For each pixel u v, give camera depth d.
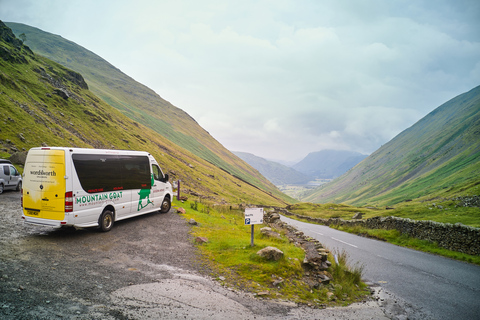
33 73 89.00
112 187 12.60
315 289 8.29
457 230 15.49
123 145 90.69
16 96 63.12
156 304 6.11
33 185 10.58
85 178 11.05
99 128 90.06
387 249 16.30
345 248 15.82
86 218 11.04
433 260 13.66
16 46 99.25
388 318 6.90
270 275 8.56
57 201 10.26
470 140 199.25
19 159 28.59
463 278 10.55
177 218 16.58
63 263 8.01
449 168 167.88
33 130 50.41
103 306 5.69
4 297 5.47
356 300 8.00
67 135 63.19
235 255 10.07
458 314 7.27
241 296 7.17
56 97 85.62
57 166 10.37
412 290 9.04
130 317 5.37
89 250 9.56
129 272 7.93
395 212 39.03
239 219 23.77
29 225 11.97
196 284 7.56
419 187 165.75
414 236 18.91
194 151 195.88
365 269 11.42
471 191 54.50
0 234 10.16
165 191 17.31
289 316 6.41
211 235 13.42
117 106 192.50
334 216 51.56
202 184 99.19
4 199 17.27
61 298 5.81
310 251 10.79
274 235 13.55
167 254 10.04
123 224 13.93
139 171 14.82
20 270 7.03
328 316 6.70
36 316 4.94
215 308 6.30
